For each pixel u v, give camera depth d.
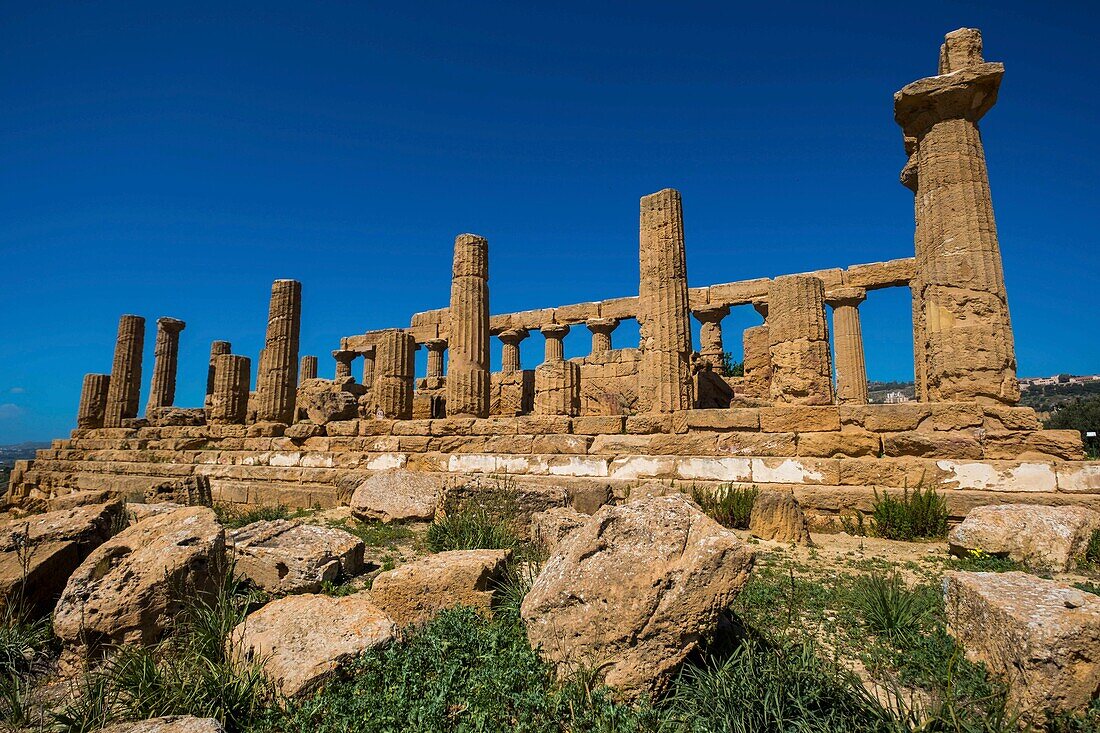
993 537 7.64
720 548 4.36
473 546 8.48
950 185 10.90
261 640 5.08
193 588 5.93
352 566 7.58
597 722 4.00
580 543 4.91
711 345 25.53
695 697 4.18
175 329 28.33
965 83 10.83
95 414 26.83
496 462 13.59
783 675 4.25
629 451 12.37
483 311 16.47
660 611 4.31
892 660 4.97
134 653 5.20
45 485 23.17
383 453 15.27
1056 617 4.28
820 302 14.18
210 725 4.07
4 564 6.49
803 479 10.57
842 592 6.37
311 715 4.35
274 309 19.45
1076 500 8.81
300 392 25.84
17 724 4.65
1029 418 9.58
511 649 4.95
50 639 5.93
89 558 6.19
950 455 9.85
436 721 4.20
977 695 4.36
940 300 10.77
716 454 11.49
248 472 17.25
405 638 5.29
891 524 9.39
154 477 18.47
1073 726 3.98
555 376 17.67
